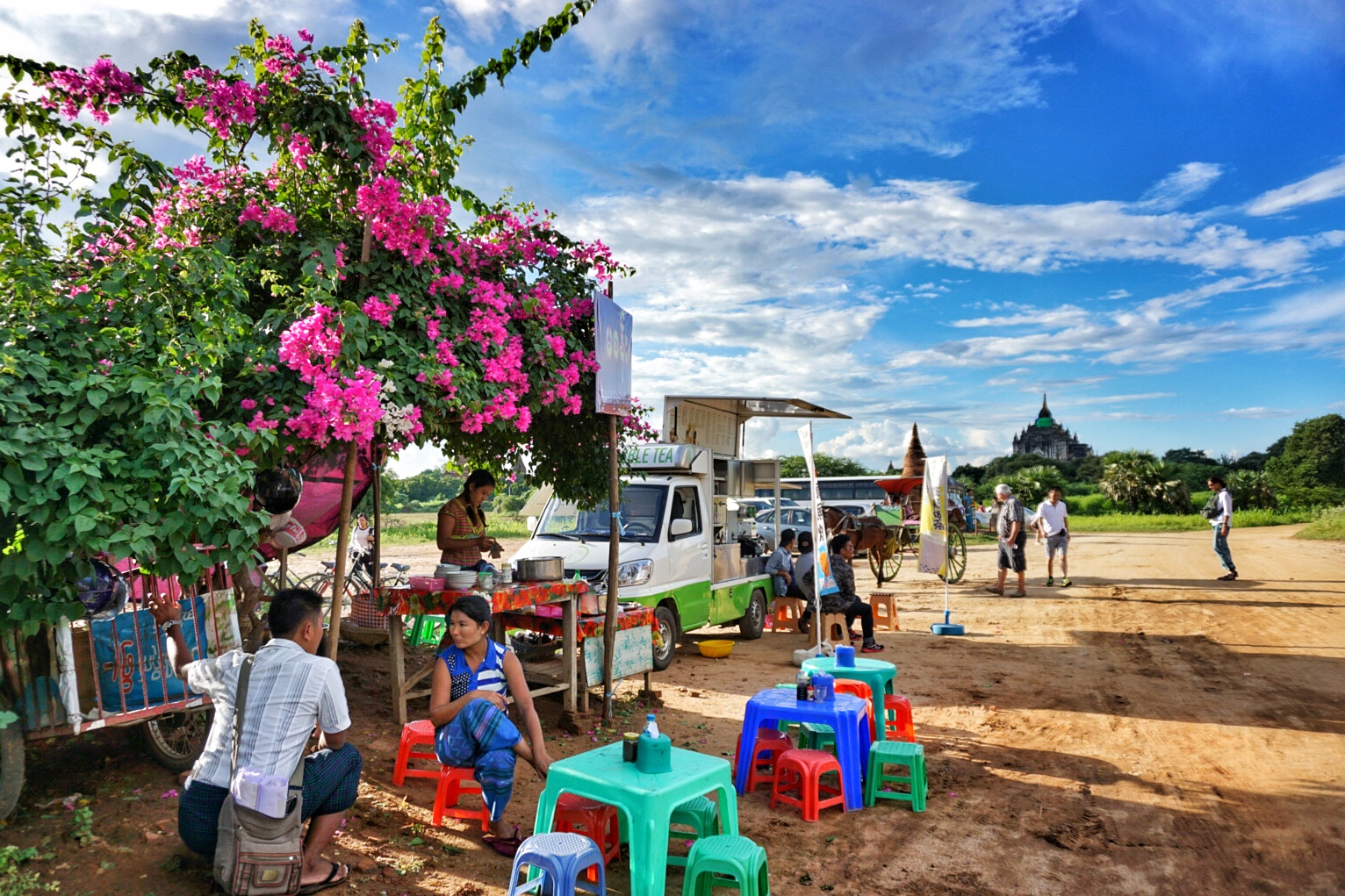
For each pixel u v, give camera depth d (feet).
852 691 20.21
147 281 14.55
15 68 15.67
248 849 11.94
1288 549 81.51
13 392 12.32
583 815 14.57
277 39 16.66
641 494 32.68
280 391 15.40
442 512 24.67
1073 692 27.66
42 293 13.98
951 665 31.71
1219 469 252.21
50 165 15.80
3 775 14.03
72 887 12.59
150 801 15.64
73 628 15.55
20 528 12.15
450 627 15.24
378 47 17.40
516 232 20.77
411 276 17.63
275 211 17.21
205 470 13.30
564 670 23.09
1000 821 17.06
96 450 12.53
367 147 17.10
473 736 14.92
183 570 13.25
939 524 39.99
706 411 39.88
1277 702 26.09
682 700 26.71
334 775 13.07
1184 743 22.11
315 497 24.08
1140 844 15.97
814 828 16.61
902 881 14.39
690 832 15.87
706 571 34.27
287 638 12.94
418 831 15.62
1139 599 48.01
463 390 17.07
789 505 80.69
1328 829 16.67
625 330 23.45
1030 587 54.29
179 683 16.52
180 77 16.62
